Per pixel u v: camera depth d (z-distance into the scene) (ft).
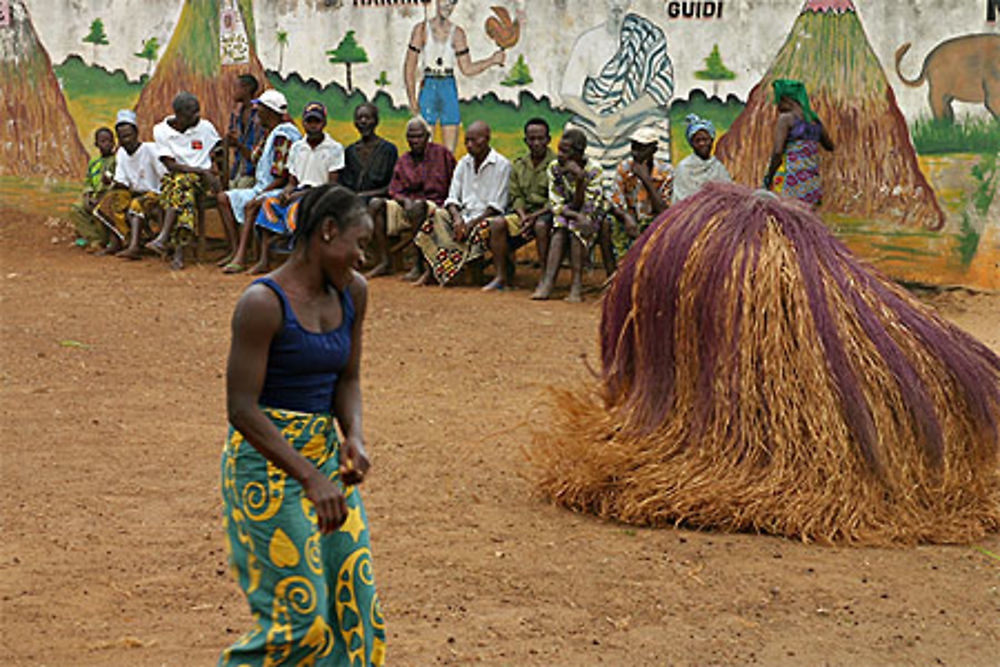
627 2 51.29
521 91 53.52
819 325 21.91
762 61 49.49
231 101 59.88
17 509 22.68
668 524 22.35
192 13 60.29
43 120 64.03
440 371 34.86
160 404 30.71
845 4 48.03
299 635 13.82
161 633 17.53
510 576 19.80
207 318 41.60
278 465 13.71
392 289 47.91
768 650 17.17
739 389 21.94
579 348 37.86
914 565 20.53
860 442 21.77
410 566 20.22
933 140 47.37
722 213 22.95
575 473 23.24
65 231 62.39
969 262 47.26
